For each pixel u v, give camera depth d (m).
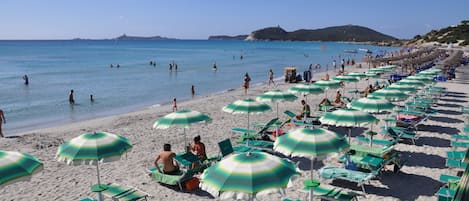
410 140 13.25
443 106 19.78
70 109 24.34
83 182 9.95
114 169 10.88
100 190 7.24
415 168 10.55
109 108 24.70
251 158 5.53
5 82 38.72
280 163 5.57
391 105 11.67
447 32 134.00
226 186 5.08
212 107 22.03
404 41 187.12
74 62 70.69
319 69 55.12
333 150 6.86
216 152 12.56
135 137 14.64
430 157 11.46
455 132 14.39
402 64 39.78
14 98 28.52
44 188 9.55
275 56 96.88
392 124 15.75
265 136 13.54
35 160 6.06
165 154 9.53
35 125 19.91
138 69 54.97
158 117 19.42
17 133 17.95
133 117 19.59
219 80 40.75
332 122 9.95
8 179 5.38
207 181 5.32
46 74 47.34
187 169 9.66
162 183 9.69
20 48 152.50
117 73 48.88
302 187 9.33
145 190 9.30
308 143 6.94
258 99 13.81
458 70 39.25
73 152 6.89
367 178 8.66
